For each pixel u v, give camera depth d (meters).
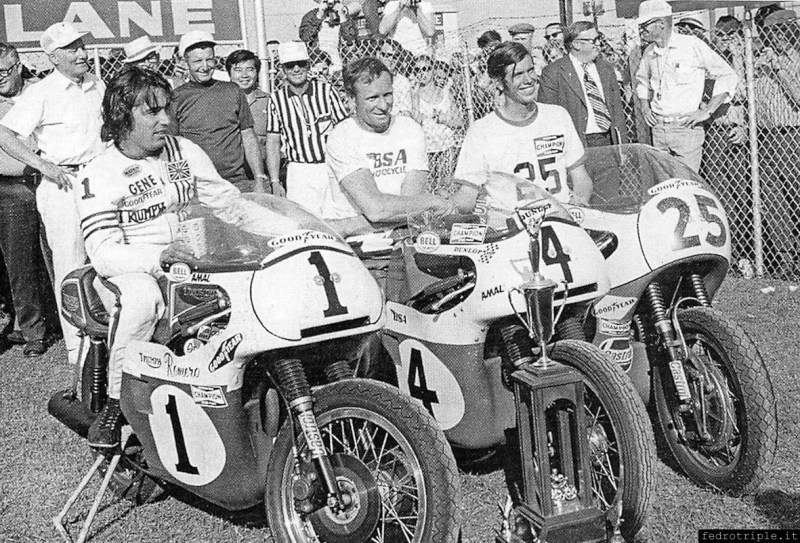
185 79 8.05
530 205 3.76
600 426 3.67
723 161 8.66
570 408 3.37
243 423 3.54
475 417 3.89
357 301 3.43
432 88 8.59
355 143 4.42
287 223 3.59
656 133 8.30
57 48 6.48
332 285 3.40
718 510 3.90
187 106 7.10
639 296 4.08
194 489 3.76
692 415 4.16
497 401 3.90
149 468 3.97
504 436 3.97
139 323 3.79
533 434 3.33
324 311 3.35
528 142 4.72
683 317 4.14
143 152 4.08
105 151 4.10
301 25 9.57
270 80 8.59
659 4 8.05
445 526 3.04
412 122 4.58
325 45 9.44
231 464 3.57
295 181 7.41
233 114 7.18
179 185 4.17
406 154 4.49
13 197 7.07
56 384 6.48
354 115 4.54
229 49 9.09
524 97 4.68
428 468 3.08
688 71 8.09
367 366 3.67
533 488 3.40
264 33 8.13
